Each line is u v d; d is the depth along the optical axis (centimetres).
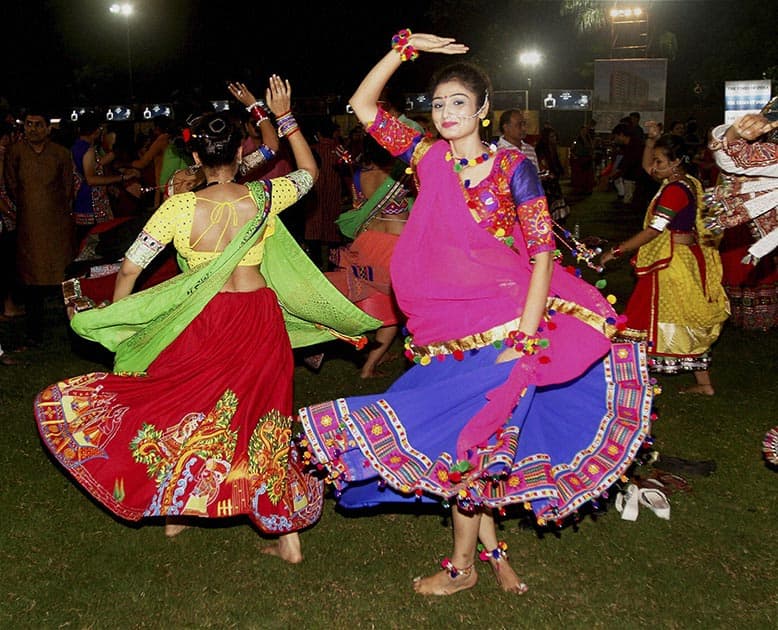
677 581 358
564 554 379
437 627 329
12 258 760
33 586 354
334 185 861
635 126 1714
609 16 2944
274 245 380
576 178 2067
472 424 308
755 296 734
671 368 579
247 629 328
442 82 321
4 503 424
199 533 397
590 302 334
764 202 348
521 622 331
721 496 433
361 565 371
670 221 549
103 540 391
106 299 504
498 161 320
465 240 323
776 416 535
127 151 940
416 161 341
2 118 848
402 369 630
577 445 336
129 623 331
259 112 464
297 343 420
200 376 352
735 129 341
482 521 355
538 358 319
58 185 669
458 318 326
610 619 333
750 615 336
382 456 319
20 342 703
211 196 358
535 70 3184
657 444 493
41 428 353
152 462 347
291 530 365
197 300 354
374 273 582
